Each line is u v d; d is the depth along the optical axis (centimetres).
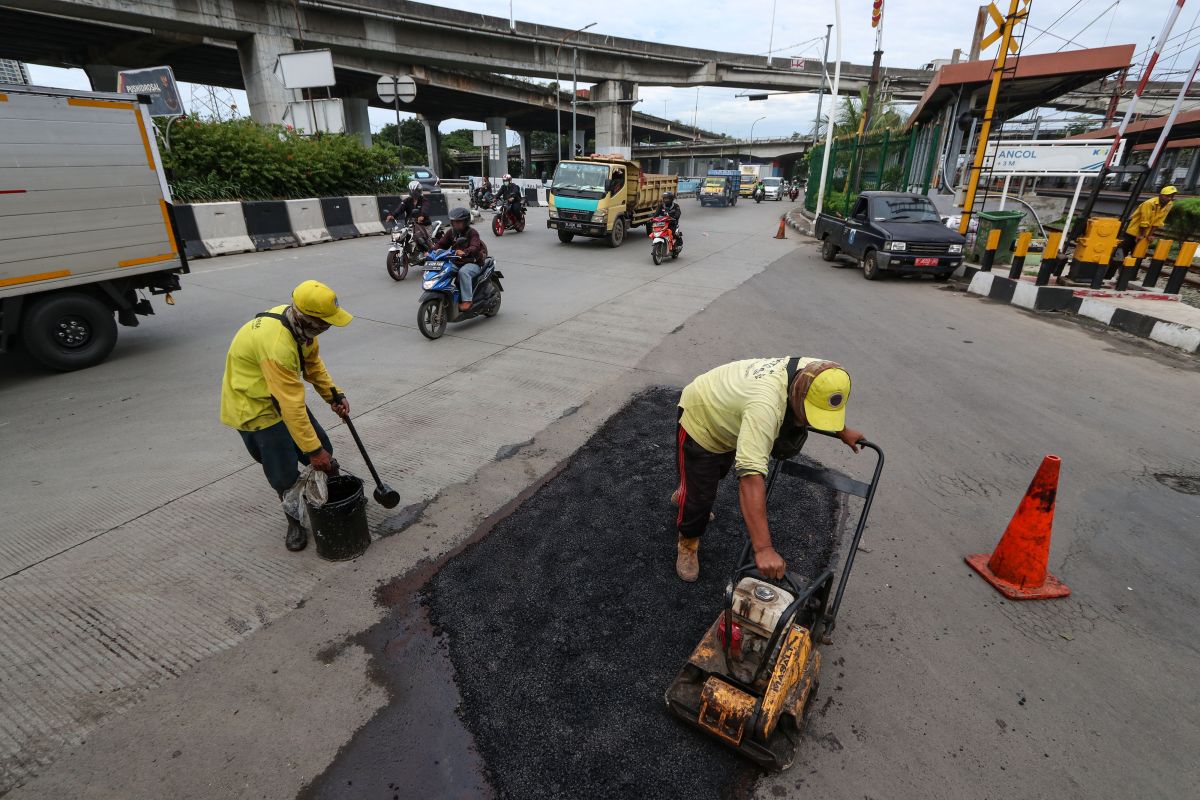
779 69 5019
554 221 1495
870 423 508
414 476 412
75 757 218
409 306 863
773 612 216
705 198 3447
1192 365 672
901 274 1230
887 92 3509
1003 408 543
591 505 382
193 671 255
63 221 574
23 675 250
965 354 698
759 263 1352
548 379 596
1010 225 1184
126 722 231
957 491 407
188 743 224
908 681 257
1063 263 1026
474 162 9325
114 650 264
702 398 271
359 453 440
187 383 569
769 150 8081
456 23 3278
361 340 712
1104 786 214
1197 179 1978
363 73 3647
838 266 1337
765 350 699
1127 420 520
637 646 272
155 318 778
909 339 756
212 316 788
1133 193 1072
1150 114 3734
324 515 308
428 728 232
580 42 3925
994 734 233
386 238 1484
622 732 230
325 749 223
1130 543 355
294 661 261
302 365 318
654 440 471
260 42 2552
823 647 274
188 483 397
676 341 729
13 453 435
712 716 215
